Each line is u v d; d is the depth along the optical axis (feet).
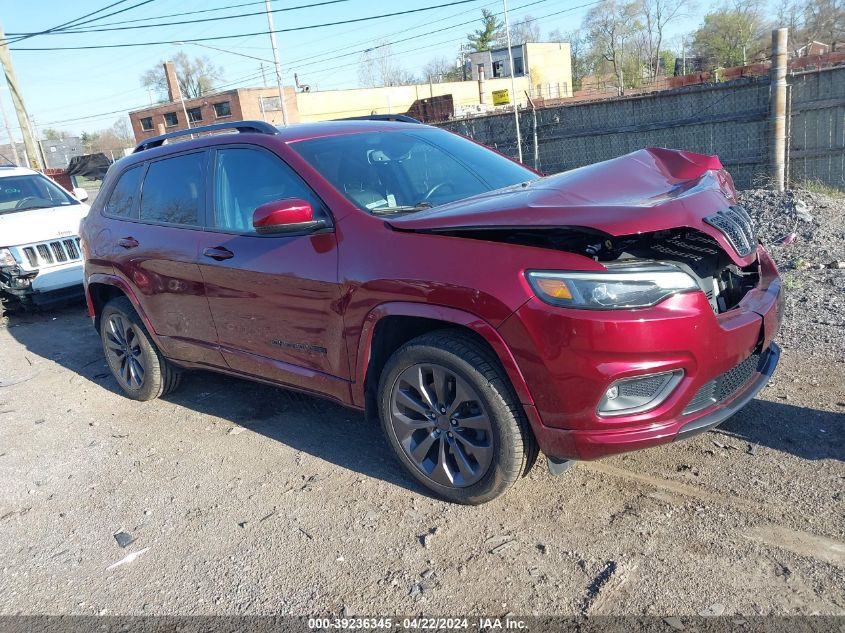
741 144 34.27
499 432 9.78
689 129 35.78
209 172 13.85
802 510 9.68
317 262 11.28
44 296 26.40
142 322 16.07
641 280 8.80
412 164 13.02
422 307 9.95
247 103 165.68
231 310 13.20
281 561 9.98
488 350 9.76
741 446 11.50
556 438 9.34
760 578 8.50
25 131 65.46
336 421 14.51
